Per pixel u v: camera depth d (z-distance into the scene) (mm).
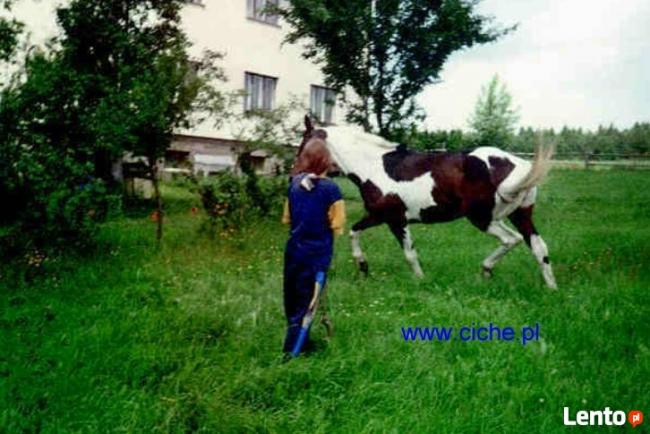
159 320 5508
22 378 4297
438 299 6543
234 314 5734
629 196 20062
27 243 8023
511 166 7320
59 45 13047
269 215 11906
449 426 3783
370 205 7871
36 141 8125
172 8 14148
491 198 7336
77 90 8578
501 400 4188
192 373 4398
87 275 7270
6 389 4078
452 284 7359
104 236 9914
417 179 7609
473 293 6953
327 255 5008
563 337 5379
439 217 7715
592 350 5086
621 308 6246
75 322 5488
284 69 25703
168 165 19734
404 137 14812
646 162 32750
